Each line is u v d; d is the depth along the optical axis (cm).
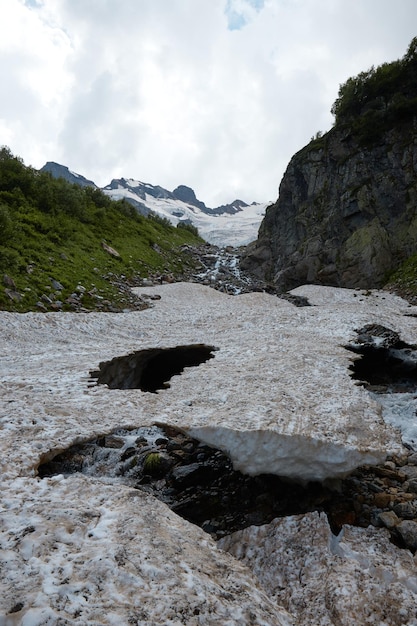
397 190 3075
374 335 1529
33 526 401
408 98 3344
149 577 355
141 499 495
